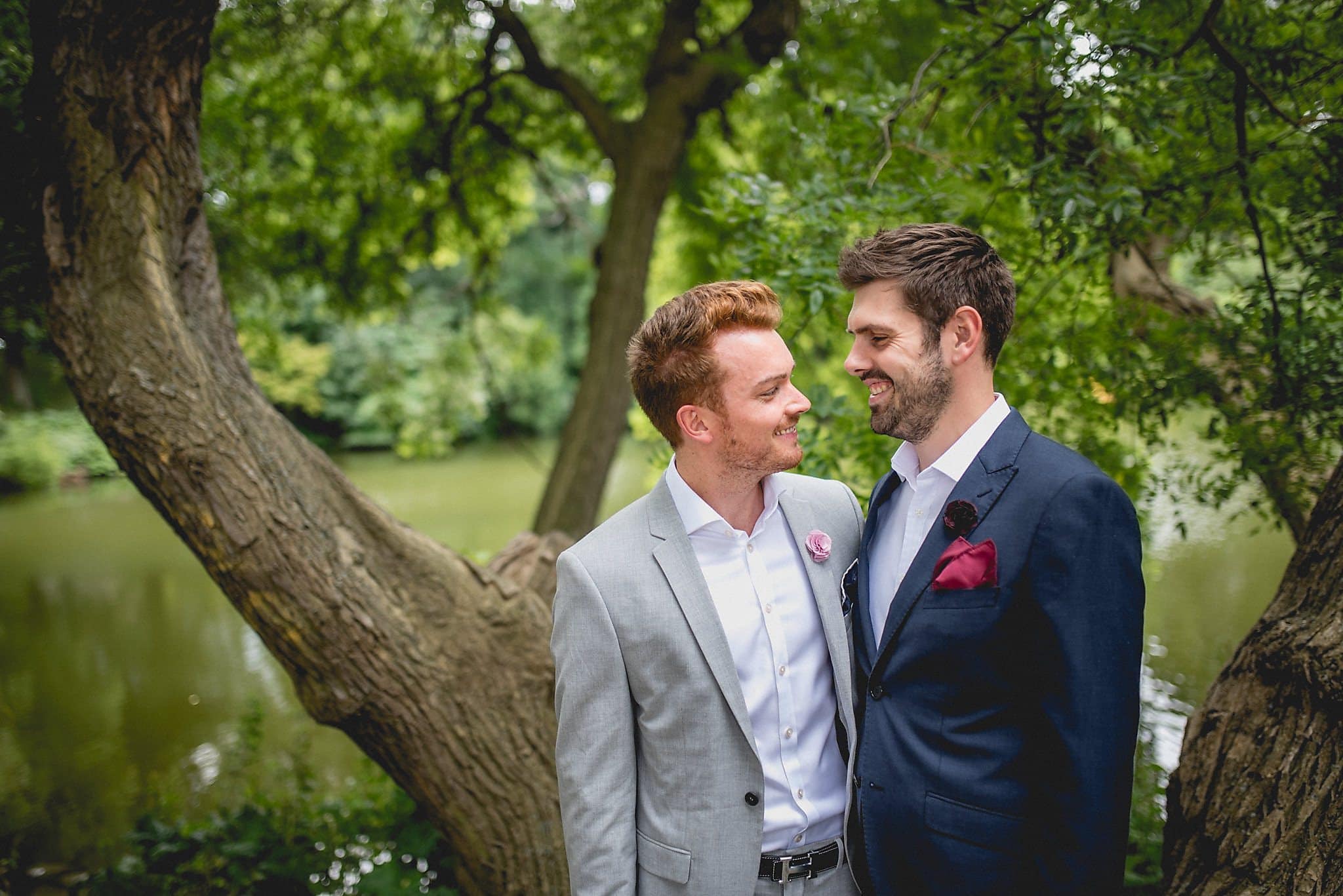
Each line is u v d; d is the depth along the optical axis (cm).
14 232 273
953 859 136
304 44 626
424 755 260
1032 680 133
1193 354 283
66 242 232
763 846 149
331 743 554
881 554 156
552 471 635
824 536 158
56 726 601
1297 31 255
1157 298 318
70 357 234
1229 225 272
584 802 146
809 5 630
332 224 744
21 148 258
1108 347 300
